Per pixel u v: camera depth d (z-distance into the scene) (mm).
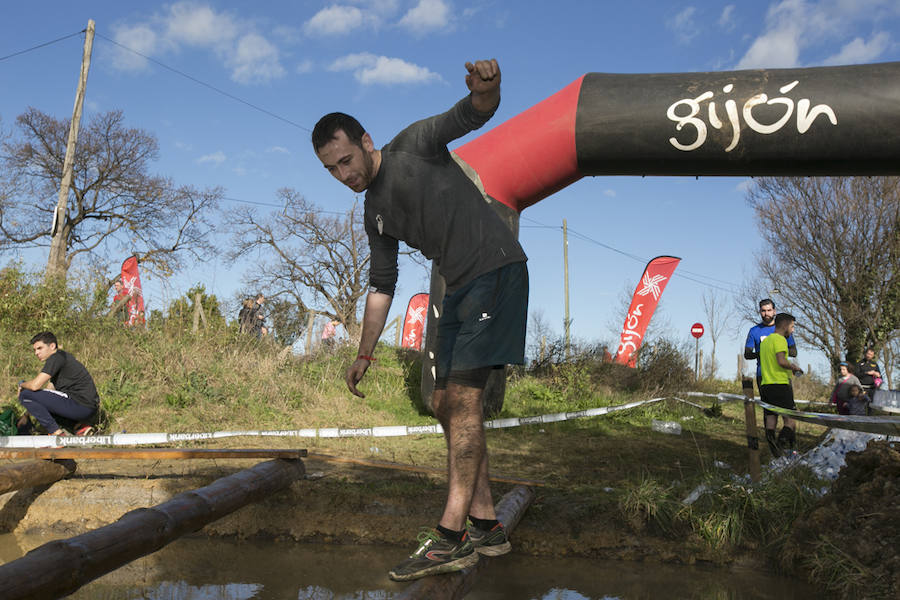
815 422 5031
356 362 2918
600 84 7203
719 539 4316
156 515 3342
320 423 8461
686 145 6770
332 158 2352
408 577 2373
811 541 4082
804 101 6297
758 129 6453
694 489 4914
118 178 34312
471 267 2424
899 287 22328
